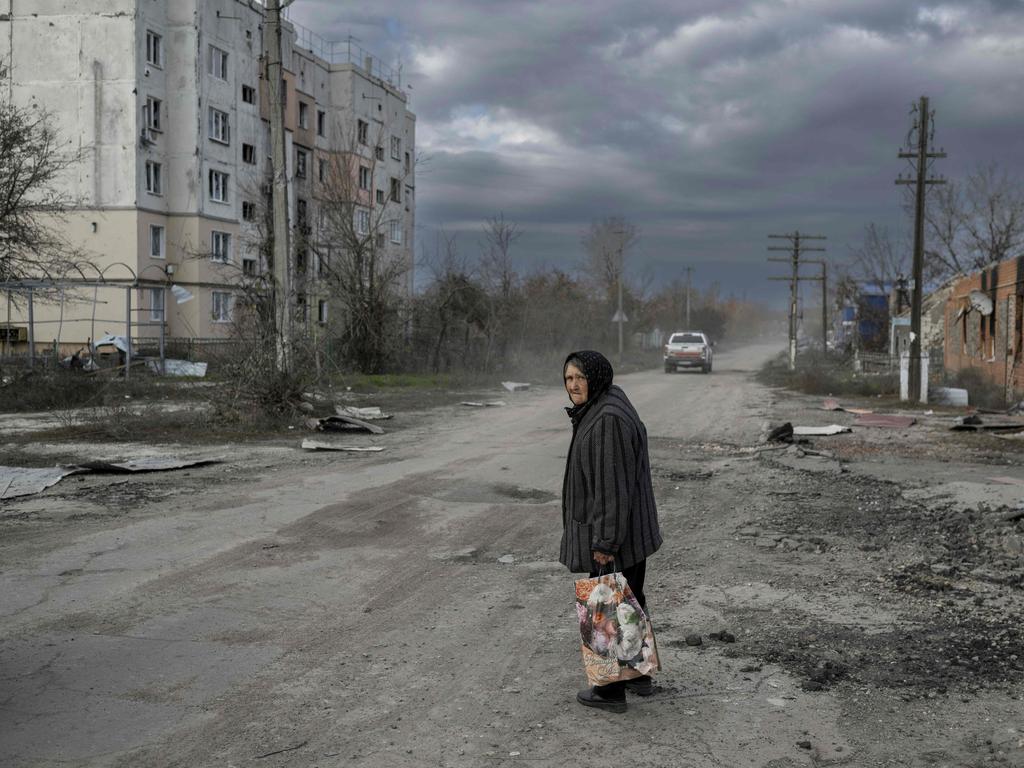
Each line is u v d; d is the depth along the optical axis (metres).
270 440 14.16
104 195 38.53
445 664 4.77
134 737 3.81
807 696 4.33
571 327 46.53
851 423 17.72
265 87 46.69
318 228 33.16
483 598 6.04
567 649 5.03
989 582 6.39
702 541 7.77
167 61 40.84
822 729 3.96
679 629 5.39
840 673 4.63
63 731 3.86
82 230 38.44
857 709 4.18
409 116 63.31
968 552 7.27
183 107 40.94
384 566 6.84
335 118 54.53
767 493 10.05
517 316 37.41
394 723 4.00
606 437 3.98
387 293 31.83
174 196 41.09
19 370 20.41
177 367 28.47
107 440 13.71
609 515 3.97
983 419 17.61
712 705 4.22
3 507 8.72
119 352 29.11
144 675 4.53
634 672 4.08
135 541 7.39
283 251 16.61
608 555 4.05
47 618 5.43
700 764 3.62
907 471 11.42
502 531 8.11
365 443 14.10
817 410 20.83
